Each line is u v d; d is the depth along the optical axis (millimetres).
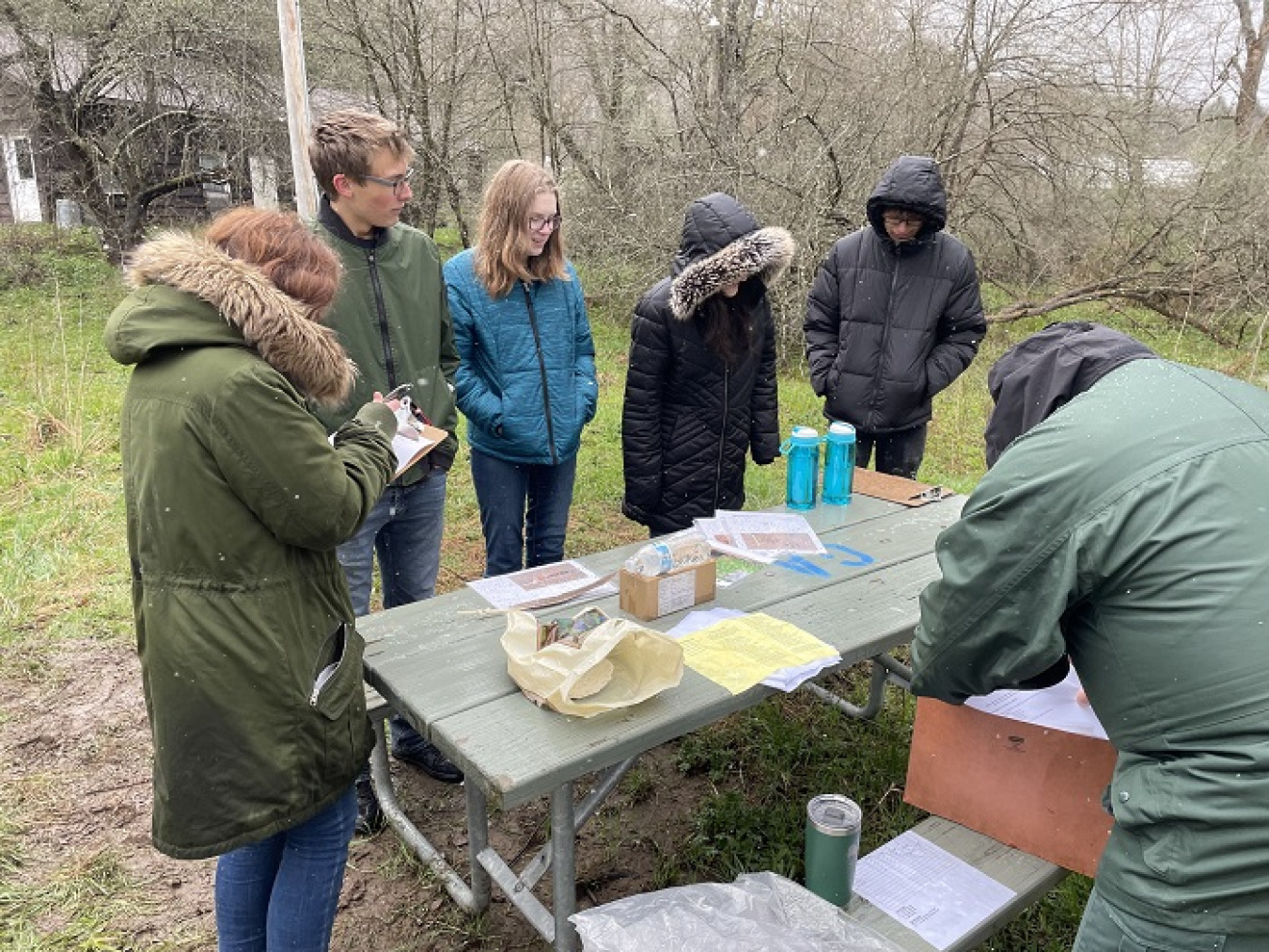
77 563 4312
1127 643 1247
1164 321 10008
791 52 8898
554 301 2967
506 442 2959
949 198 8930
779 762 2939
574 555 4645
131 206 13062
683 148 9383
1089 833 1920
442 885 2441
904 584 2379
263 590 1539
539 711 1757
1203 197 9039
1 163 17766
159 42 11359
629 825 2707
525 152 11094
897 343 3682
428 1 10164
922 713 2123
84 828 2633
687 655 1960
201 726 1529
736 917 1724
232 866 1785
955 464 6285
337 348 1627
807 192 8234
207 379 1457
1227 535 1185
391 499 2508
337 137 2232
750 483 5516
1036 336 1718
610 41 10102
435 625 2129
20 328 9984
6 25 11852
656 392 3098
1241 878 1154
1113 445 1273
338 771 1676
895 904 1847
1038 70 8695
